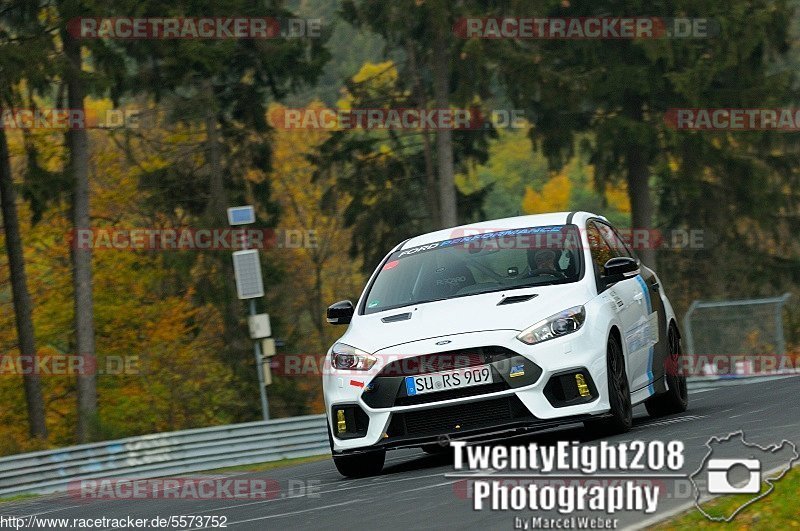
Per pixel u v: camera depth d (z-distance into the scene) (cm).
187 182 11694
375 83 12438
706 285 13712
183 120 10575
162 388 11050
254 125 11975
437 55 11769
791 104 12662
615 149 12538
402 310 3253
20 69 9019
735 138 12319
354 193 12838
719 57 11888
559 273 3266
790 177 12962
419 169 12900
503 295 3178
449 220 11844
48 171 9712
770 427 2986
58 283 12331
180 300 12131
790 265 13262
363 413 3039
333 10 11844
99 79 9250
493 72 11619
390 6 11262
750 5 12012
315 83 11906
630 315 3381
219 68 10112
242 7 10631
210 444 5922
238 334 11638
